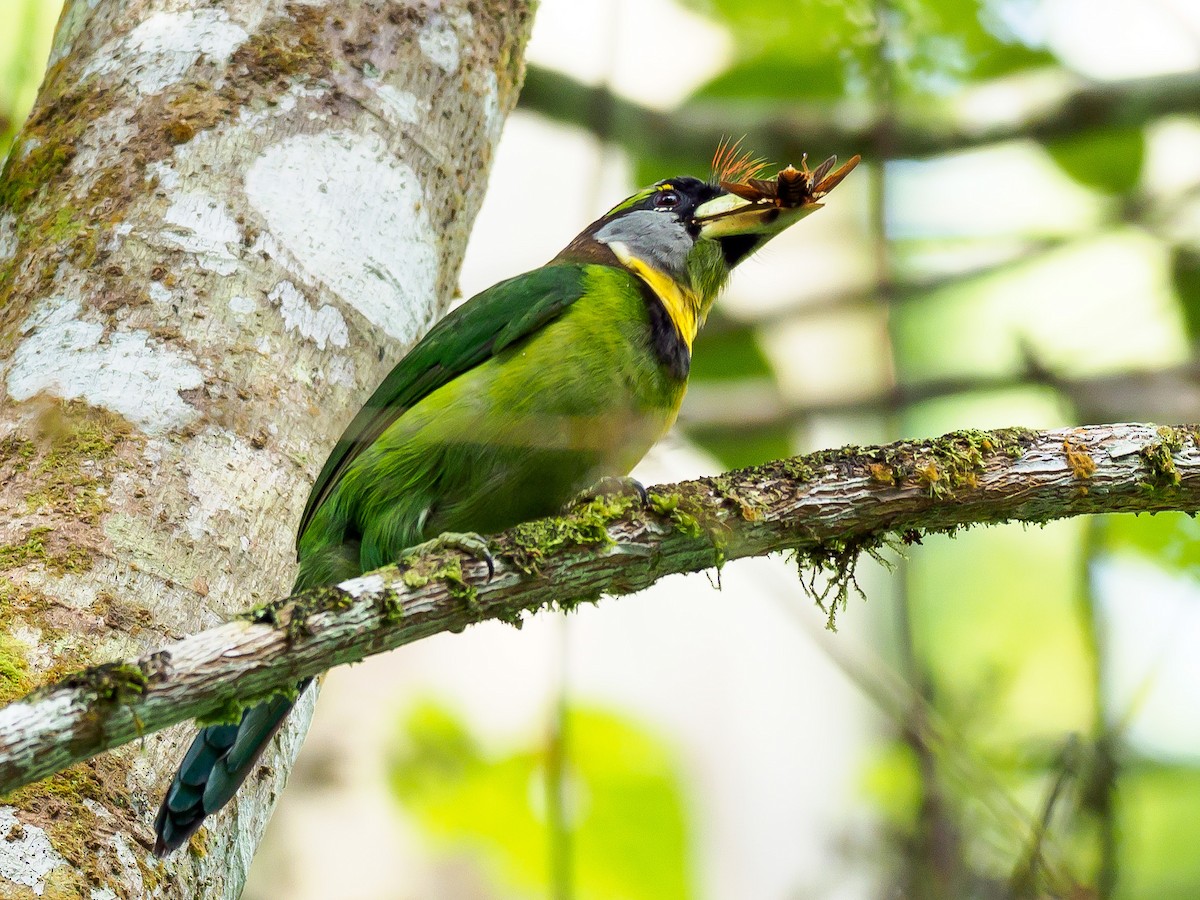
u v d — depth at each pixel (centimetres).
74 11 938
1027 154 1484
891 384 1272
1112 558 1269
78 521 702
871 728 1487
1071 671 1407
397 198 886
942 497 703
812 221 1513
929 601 1484
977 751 1142
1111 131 1363
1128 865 1158
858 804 1210
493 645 1661
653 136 1310
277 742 792
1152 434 725
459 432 852
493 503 875
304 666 586
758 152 1323
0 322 793
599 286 909
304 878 1492
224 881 720
